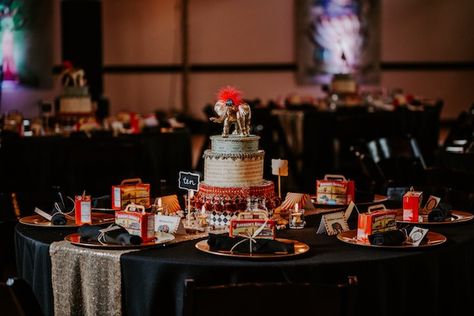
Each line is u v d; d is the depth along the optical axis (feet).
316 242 10.47
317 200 13.00
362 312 9.49
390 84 46.80
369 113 30.25
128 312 9.75
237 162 11.29
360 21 46.19
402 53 46.70
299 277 9.29
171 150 24.56
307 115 29.66
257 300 8.00
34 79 42.47
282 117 30.19
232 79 46.19
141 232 10.28
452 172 15.29
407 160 16.38
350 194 12.94
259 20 45.98
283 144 30.17
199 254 9.79
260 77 46.32
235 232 10.14
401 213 12.26
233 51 46.03
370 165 16.52
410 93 46.93
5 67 41.91
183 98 45.50
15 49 42.06
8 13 41.78
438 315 10.22
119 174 18.65
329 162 29.68
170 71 45.52
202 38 45.78
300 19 46.01
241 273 9.30
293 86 46.50
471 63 46.96
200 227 11.25
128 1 44.96
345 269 9.39
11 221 12.95
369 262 9.45
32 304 8.09
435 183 15.57
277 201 11.87
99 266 9.86
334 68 46.32
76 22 35.78
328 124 29.68
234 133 11.72
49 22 42.42
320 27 46.06
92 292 9.92
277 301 8.02
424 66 46.85
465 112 24.79
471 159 20.04
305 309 8.04
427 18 46.62
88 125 24.08
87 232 10.34
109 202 12.84
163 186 15.29
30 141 22.65
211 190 11.35
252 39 46.06
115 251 9.89
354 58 46.32
